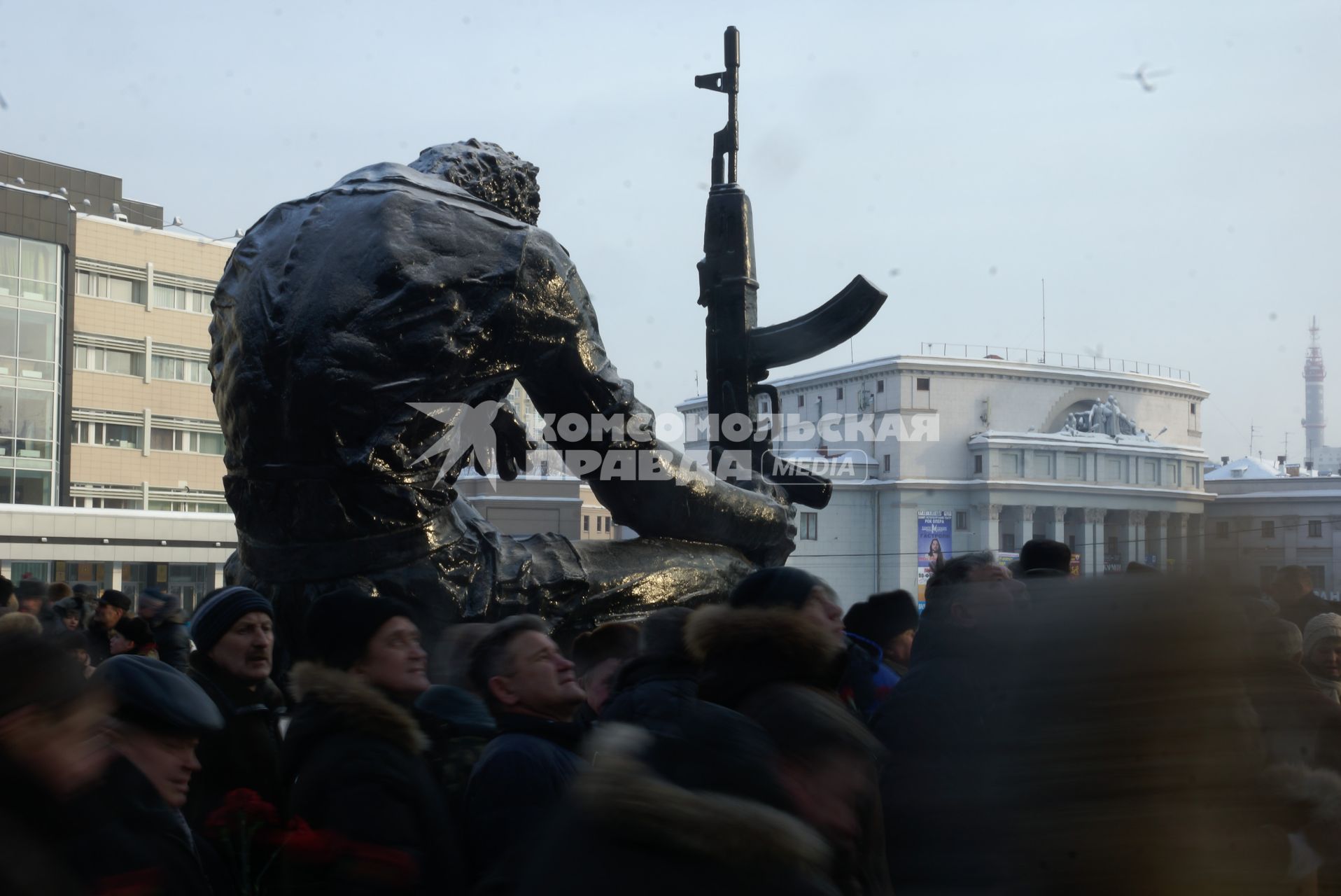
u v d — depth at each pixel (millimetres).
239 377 3285
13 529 31125
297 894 2180
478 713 2871
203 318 43844
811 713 2037
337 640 2590
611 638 3283
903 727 2348
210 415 43906
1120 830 1488
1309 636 4535
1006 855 1583
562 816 1430
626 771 1403
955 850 1724
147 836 1958
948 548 80312
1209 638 1548
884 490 81250
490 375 3441
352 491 3230
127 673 2131
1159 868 1479
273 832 2434
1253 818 1533
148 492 42125
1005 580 2305
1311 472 92000
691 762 1488
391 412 3236
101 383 41062
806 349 4465
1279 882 1561
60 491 38188
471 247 3400
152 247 42312
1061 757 1532
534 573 3535
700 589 3875
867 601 4473
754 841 1373
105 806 1870
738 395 4496
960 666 2371
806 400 91250
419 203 3395
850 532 80750
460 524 3494
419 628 3260
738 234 4551
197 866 2096
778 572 2504
